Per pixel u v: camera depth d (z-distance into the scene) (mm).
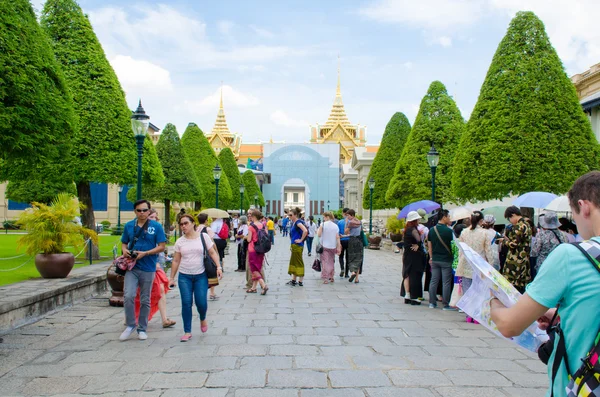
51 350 5902
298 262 11828
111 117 14594
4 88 7336
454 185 17141
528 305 2020
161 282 7258
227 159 49344
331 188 77125
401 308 8906
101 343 6254
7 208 38031
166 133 26766
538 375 5039
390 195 25531
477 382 4789
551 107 14867
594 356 1869
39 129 7840
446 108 23891
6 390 4500
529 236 7699
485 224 8258
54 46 14250
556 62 15211
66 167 13961
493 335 6816
